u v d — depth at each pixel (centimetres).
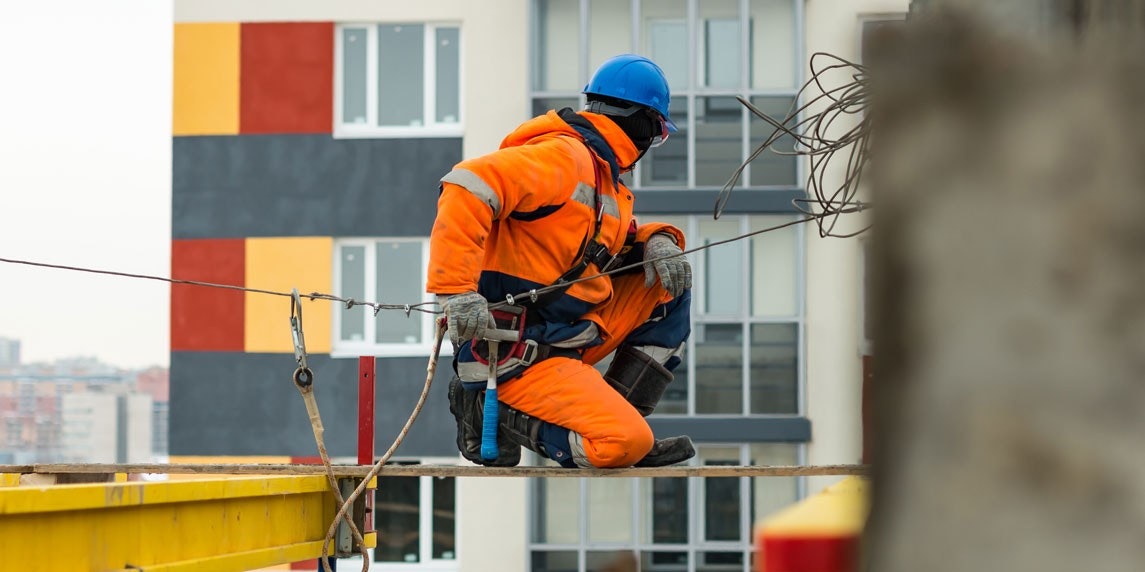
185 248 3366
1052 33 172
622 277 866
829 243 3175
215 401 3334
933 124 176
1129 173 168
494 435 803
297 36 3356
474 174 754
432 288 755
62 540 557
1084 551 162
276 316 3341
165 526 639
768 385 3225
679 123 3262
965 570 167
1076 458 164
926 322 174
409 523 3256
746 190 3216
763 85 3244
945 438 171
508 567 3216
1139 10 171
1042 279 168
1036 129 171
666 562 3216
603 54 3269
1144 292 166
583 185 796
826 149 803
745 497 3216
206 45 3378
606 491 3231
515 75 3266
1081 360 166
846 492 299
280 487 766
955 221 173
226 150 3372
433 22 3334
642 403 868
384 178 3334
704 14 3269
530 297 795
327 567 820
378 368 3297
